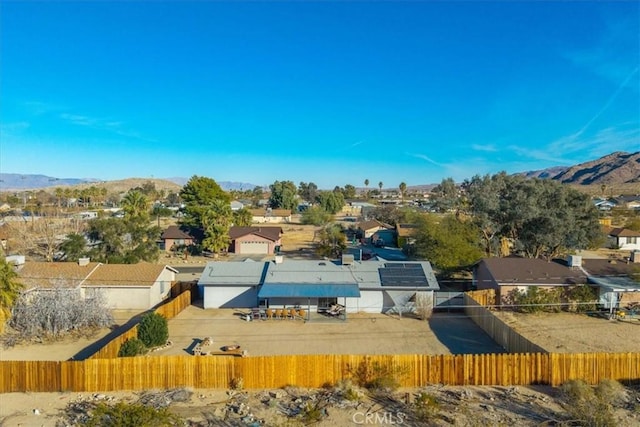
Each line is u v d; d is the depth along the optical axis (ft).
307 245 247.29
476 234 164.55
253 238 219.61
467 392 64.75
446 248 147.95
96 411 53.01
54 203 413.18
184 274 166.30
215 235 211.61
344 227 313.73
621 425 54.75
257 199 582.76
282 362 67.26
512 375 67.87
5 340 90.79
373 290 115.96
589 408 56.85
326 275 120.37
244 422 56.80
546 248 168.14
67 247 157.89
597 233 164.76
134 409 51.96
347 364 67.31
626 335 94.73
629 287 111.24
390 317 111.75
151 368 66.85
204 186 285.23
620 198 492.54
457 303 117.91
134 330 86.17
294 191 459.32
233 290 120.88
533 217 157.48
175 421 54.19
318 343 91.50
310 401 62.44
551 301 113.39
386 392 65.31
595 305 113.29
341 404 61.26
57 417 58.13
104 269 124.77
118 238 164.86
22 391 66.08
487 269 126.62
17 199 457.27
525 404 60.95
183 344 90.99
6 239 197.77
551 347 87.04
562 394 63.36
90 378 66.08
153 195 626.64
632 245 235.20
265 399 63.21
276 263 127.85
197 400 63.10
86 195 492.54
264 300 118.01
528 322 104.94
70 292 100.07
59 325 94.17
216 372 67.05
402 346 89.61
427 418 57.06
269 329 101.50
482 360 67.82
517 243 166.09
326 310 115.03
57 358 83.20
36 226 192.65
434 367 67.87
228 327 102.99
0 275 89.81
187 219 243.19
